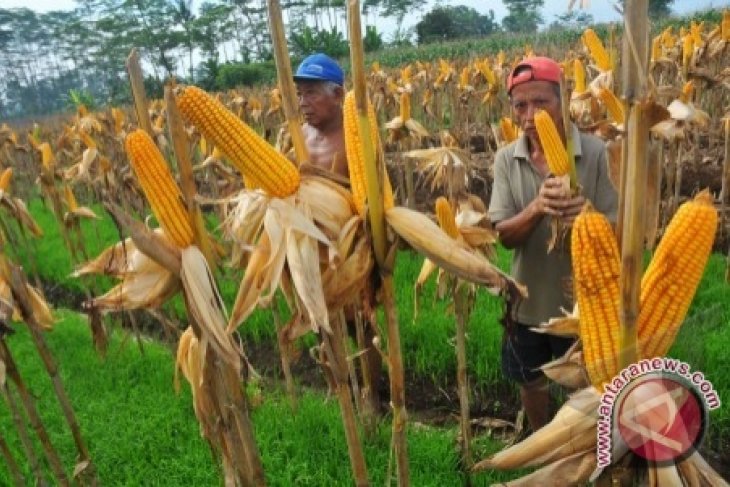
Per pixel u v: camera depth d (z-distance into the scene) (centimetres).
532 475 172
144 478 402
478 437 443
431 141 1272
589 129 361
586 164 306
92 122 1134
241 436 212
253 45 6119
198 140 902
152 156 171
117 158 1123
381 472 380
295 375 581
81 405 498
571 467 168
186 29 5850
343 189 192
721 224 688
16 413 280
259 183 183
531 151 328
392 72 1994
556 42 2605
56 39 8338
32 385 538
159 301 203
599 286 148
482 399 495
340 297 184
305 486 379
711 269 625
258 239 198
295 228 180
